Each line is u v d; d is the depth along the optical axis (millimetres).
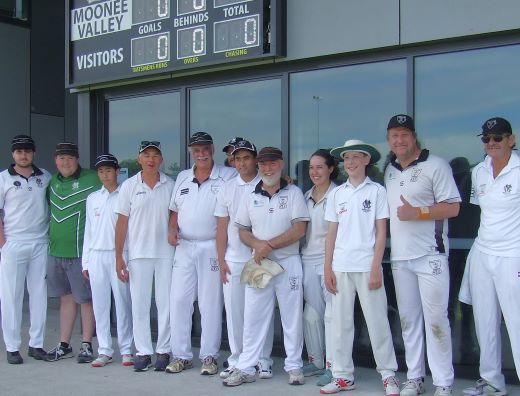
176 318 5387
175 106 6578
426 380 5047
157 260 5457
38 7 9297
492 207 4461
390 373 4703
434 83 5219
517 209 4375
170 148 6613
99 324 5707
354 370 5332
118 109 6965
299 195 4996
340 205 4750
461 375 5102
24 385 5105
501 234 4406
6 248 5781
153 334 6652
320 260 5086
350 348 4820
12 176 5816
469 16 4945
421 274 4531
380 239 4645
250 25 5723
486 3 4883
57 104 9508
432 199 4551
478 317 4562
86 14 6797
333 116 5664
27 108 9133
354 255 4668
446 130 5176
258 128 6078
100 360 5652
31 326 5949
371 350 5473
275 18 5609
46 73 9383
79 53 6867
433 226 4531
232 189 5160
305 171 5801
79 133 7090
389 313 5375
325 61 5664
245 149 5098
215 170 5375
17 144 5762
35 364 5754
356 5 5402
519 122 4922
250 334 5059
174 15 6164
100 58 6695
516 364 4410
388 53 5379
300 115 5820
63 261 5844
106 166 5617
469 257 4656
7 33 8906
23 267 5867
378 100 5461
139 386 5031
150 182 5434
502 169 4453
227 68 6039
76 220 5824
